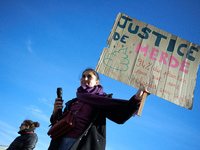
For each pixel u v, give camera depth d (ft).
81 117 9.65
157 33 12.12
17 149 18.65
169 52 11.96
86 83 11.15
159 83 11.23
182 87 11.50
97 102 9.84
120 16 12.00
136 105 9.63
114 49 11.27
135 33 11.82
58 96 10.69
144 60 11.43
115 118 9.98
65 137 9.29
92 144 8.98
